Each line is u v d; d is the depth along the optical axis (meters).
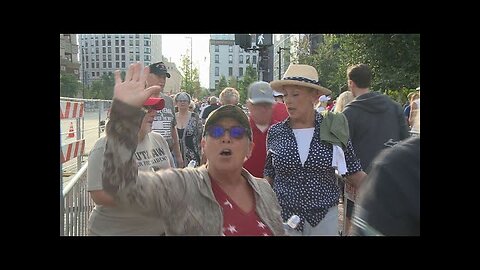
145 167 2.64
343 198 3.71
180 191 1.87
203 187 1.93
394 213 1.30
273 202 2.22
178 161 5.36
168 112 5.20
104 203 2.15
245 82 39.88
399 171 1.33
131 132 1.72
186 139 6.35
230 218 1.96
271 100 3.66
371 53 13.55
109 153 1.71
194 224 1.85
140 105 1.73
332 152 2.92
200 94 44.12
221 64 76.75
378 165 1.38
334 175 3.00
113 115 1.72
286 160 2.93
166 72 4.32
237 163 2.00
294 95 3.00
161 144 3.08
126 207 1.82
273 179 3.23
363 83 3.93
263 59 13.02
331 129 2.96
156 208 1.82
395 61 13.27
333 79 19.88
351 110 3.71
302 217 2.85
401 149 1.37
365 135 3.66
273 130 3.19
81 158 5.69
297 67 3.04
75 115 5.86
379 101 3.71
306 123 3.04
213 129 1.99
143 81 1.75
